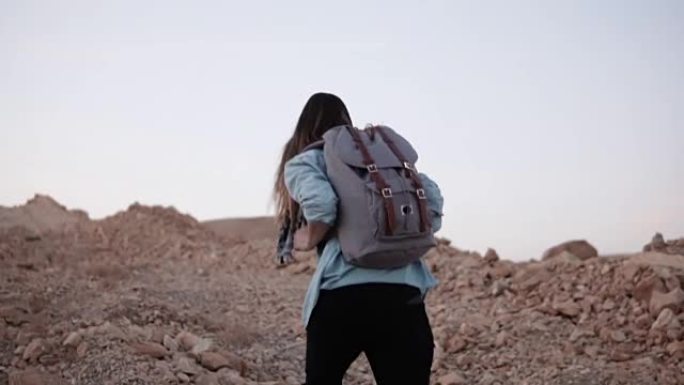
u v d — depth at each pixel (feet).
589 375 19.92
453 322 24.44
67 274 32.09
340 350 12.75
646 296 23.15
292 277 34.17
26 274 31.30
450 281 28.43
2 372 19.02
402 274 12.71
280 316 27.27
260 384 19.19
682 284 23.38
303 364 22.22
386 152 12.72
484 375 20.98
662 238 28.14
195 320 24.26
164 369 18.72
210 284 32.09
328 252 12.70
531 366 21.11
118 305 24.13
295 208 13.55
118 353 19.22
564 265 26.63
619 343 21.59
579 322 23.18
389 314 12.55
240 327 24.32
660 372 19.89
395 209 12.26
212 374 19.15
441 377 20.66
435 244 12.95
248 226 49.01
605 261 26.25
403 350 12.64
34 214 46.32
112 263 35.35
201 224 47.88
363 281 12.50
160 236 43.24
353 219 12.39
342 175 12.56
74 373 18.56
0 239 40.32
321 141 13.14
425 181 13.16
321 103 13.70
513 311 24.84
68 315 23.54
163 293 29.60
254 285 32.07
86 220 46.98
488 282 27.91
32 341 19.97
